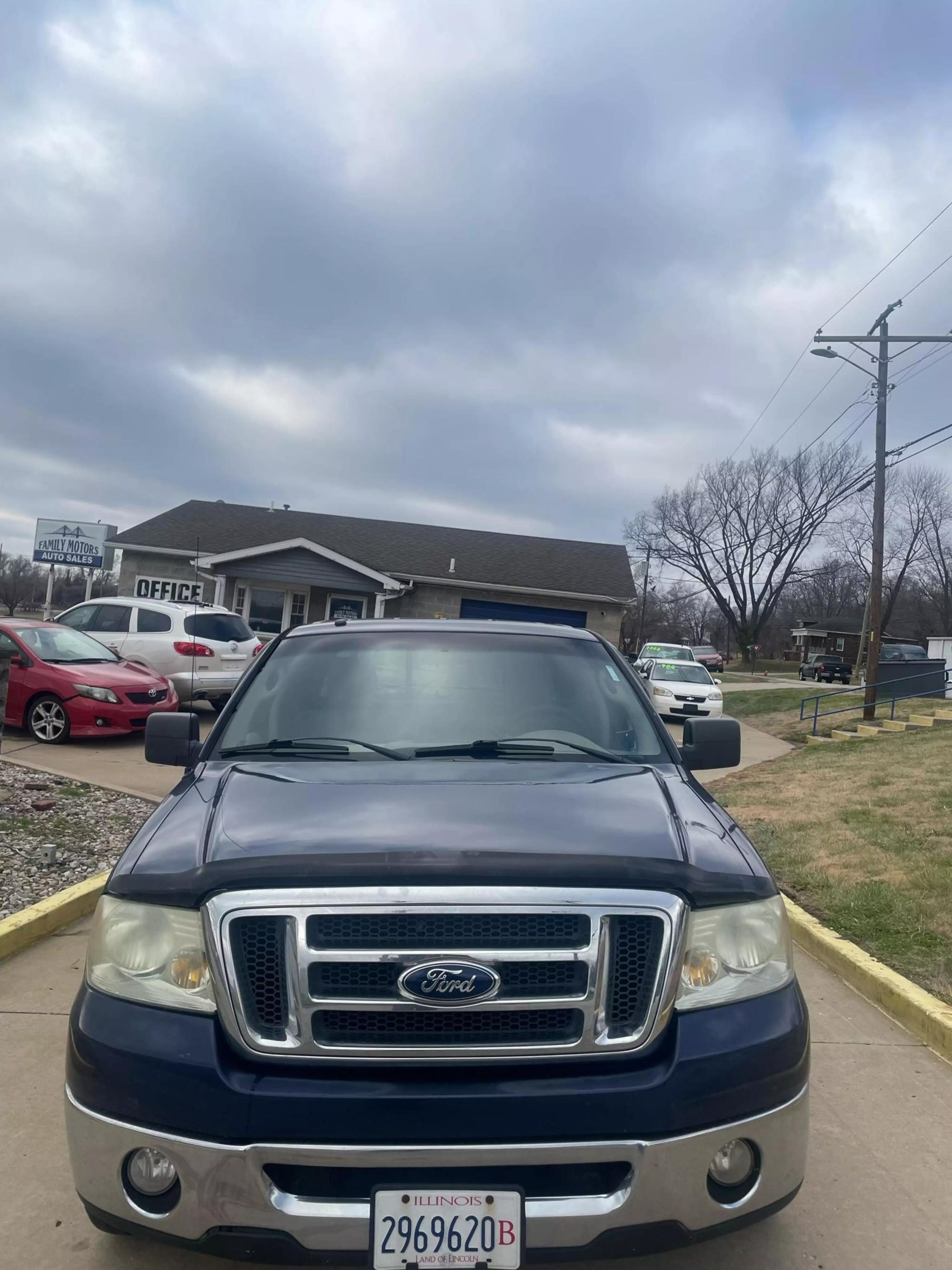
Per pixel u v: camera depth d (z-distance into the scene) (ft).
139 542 88.58
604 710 12.23
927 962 16.65
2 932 16.60
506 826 8.76
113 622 47.42
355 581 84.17
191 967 7.84
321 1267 8.39
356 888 7.71
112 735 38.37
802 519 202.59
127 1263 8.75
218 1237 7.26
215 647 46.80
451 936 7.67
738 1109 7.61
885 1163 10.82
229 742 11.71
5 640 39.65
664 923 7.85
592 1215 7.20
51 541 88.58
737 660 250.98
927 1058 13.73
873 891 20.57
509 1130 7.22
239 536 93.66
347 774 10.41
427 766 10.75
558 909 7.71
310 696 12.23
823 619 285.64
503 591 89.76
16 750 36.35
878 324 72.95
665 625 291.38
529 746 11.38
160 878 8.20
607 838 8.62
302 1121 7.20
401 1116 7.20
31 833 23.44
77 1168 7.71
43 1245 8.99
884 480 70.69
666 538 214.90
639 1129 7.34
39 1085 12.02
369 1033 7.57
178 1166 7.29
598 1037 7.61
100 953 8.21
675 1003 7.84
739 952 8.22
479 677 12.54
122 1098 7.50
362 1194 7.27
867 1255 9.12
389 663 12.78
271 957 7.71
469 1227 7.12
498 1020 7.61
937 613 255.50
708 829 9.37
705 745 12.60
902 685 78.02
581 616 90.74
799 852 24.53
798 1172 7.95
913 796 31.50
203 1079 7.36
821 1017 15.23
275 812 9.18
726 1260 8.97
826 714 67.67
